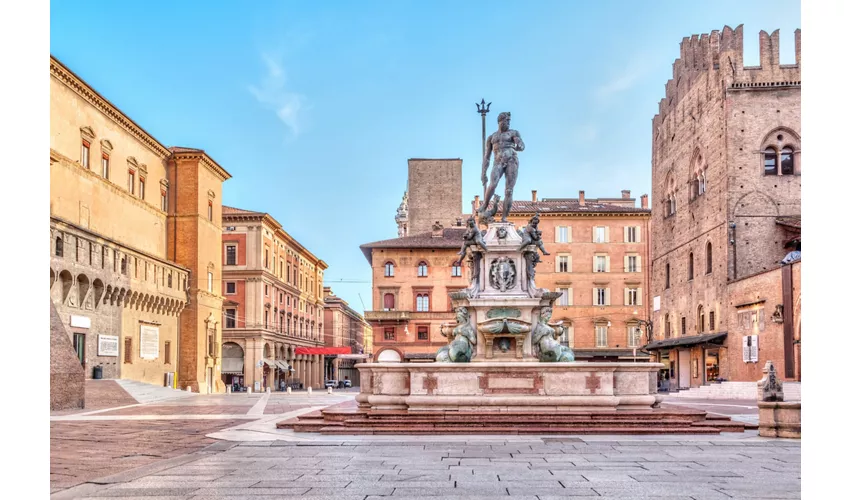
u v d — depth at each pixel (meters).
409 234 113.31
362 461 16.23
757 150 70.31
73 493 12.71
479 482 13.27
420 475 14.13
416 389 22.89
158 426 28.06
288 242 119.38
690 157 81.25
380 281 103.06
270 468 15.36
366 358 127.19
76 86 58.97
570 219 103.44
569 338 101.88
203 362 82.38
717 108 73.25
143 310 70.19
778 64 70.69
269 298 105.81
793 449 18.02
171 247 81.06
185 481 13.79
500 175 27.91
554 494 12.05
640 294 102.31
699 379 77.44
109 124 66.12
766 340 61.41
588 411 22.14
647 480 13.41
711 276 74.31
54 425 28.81
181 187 81.56
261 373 100.00
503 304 25.72
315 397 61.88
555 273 102.69
